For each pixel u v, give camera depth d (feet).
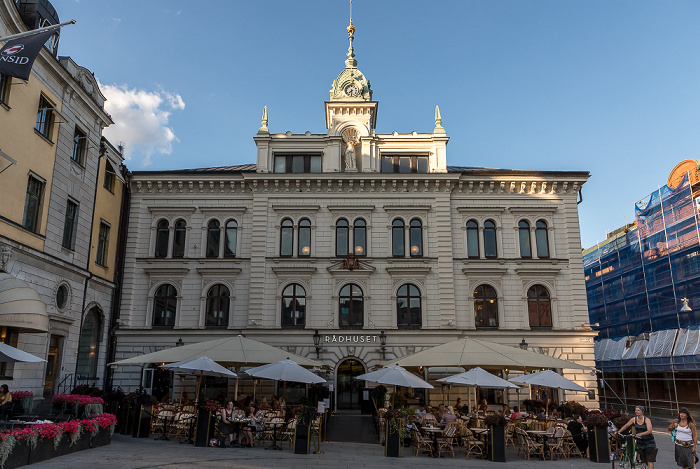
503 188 117.19
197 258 112.47
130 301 110.52
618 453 58.29
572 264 112.98
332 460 56.08
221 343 74.23
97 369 102.42
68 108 89.56
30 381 76.84
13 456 42.32
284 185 115.85
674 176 134.00
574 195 117.19
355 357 107.34
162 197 116.47
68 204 91.61
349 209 114.62
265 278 111.24
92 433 55.42
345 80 123.75
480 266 112.68
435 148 117.39
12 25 73.46
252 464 50.83
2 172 71.46
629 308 142.82
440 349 75.87
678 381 125.18
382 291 110.83
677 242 124.77
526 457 62.75
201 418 63.16
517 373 105.81
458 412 81.25
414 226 114.93
